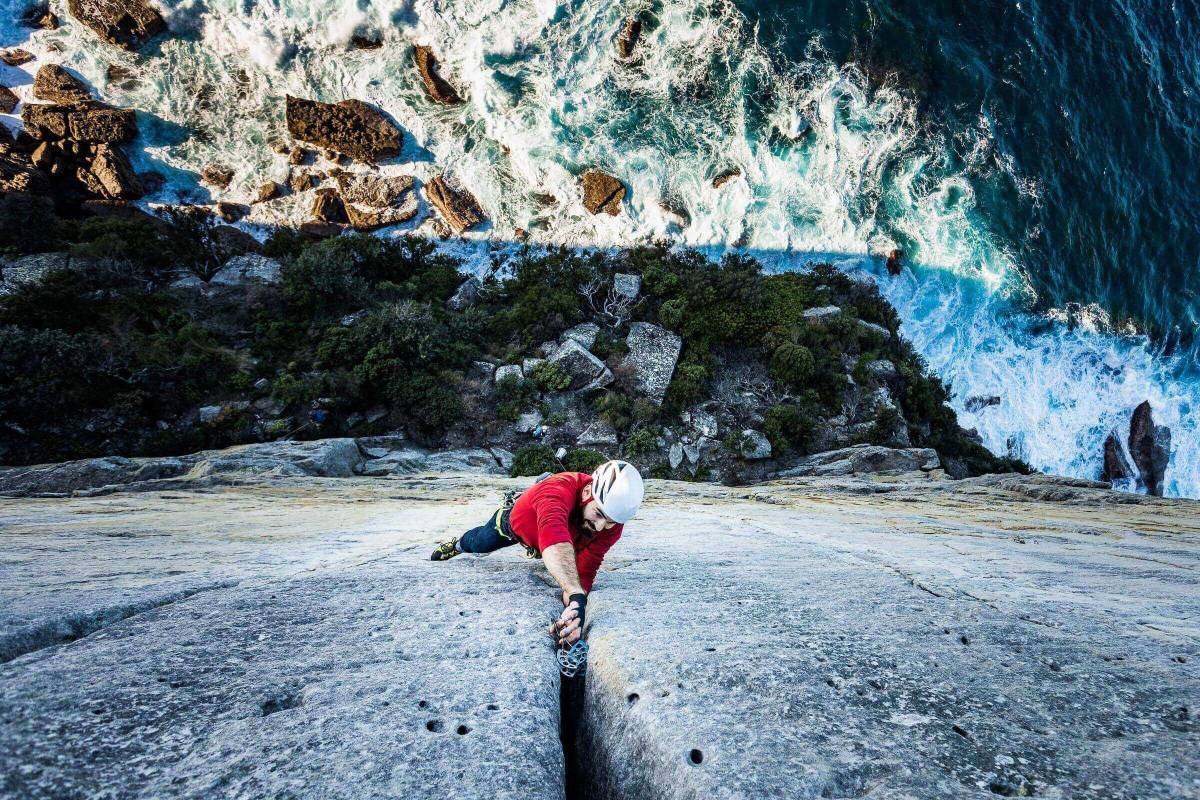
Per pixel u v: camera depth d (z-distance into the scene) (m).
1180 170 38.97
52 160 40.94
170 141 42.16
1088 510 12.02
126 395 26.25
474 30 40.03
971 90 38.88
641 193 39.88
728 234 39.62
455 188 41.34
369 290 36.59
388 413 29.86
